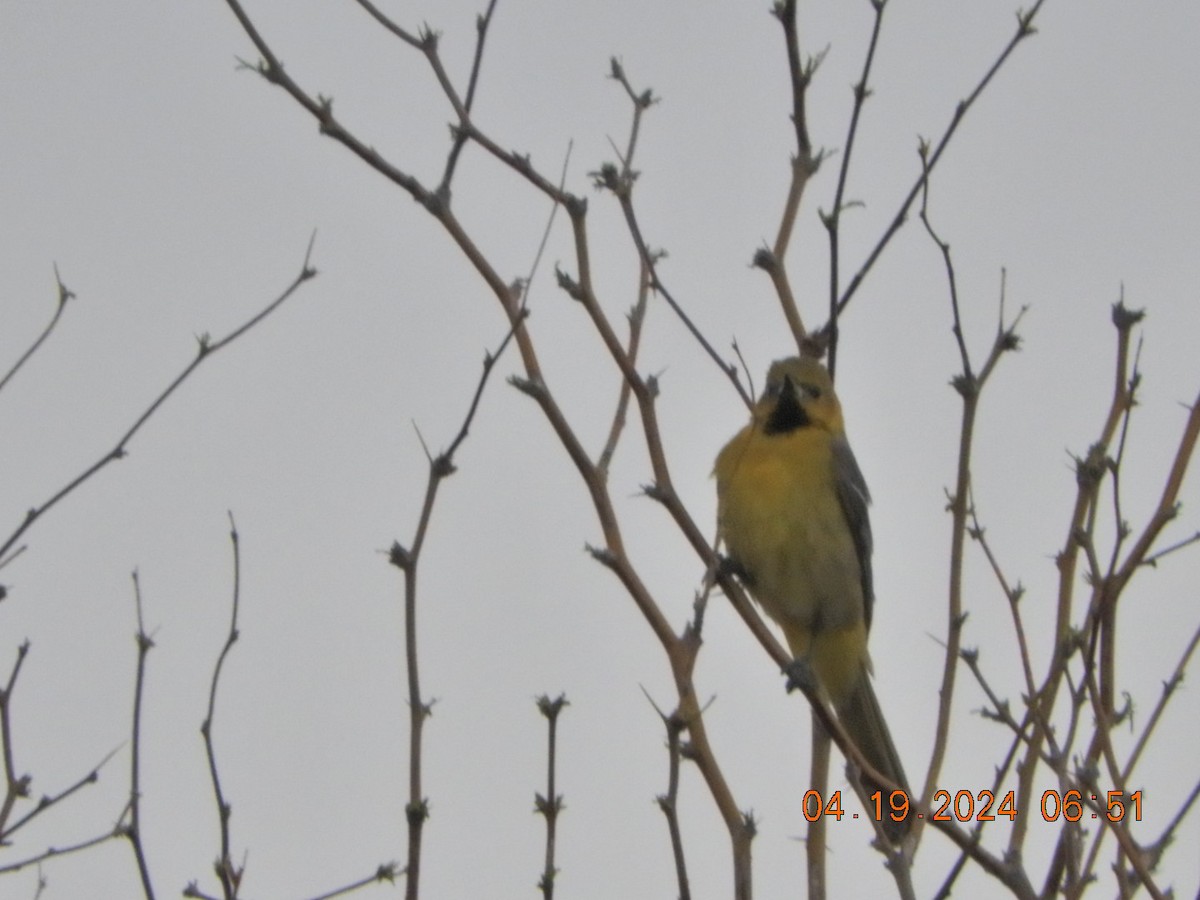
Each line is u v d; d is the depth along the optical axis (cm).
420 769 871
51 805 948
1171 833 891
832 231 1057
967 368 964
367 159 1005
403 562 896
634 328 1023
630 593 932
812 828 938
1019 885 873
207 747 920
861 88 1053
